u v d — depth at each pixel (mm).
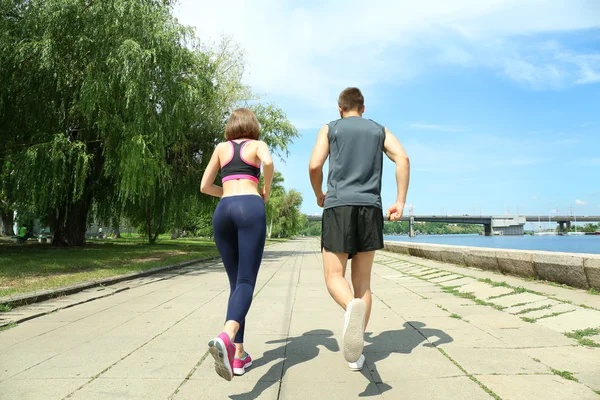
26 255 14086
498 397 2445
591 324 3975
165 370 3057
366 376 2881
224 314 5191
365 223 2822
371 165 2906
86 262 11867
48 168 12109
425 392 2561
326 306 5703
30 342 3887
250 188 2934
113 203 19984
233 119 3111
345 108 3168
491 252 7977
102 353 3506
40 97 12727
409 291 6738
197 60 16438
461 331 4027
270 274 10258
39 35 11953
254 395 2570
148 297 6629
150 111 12711
